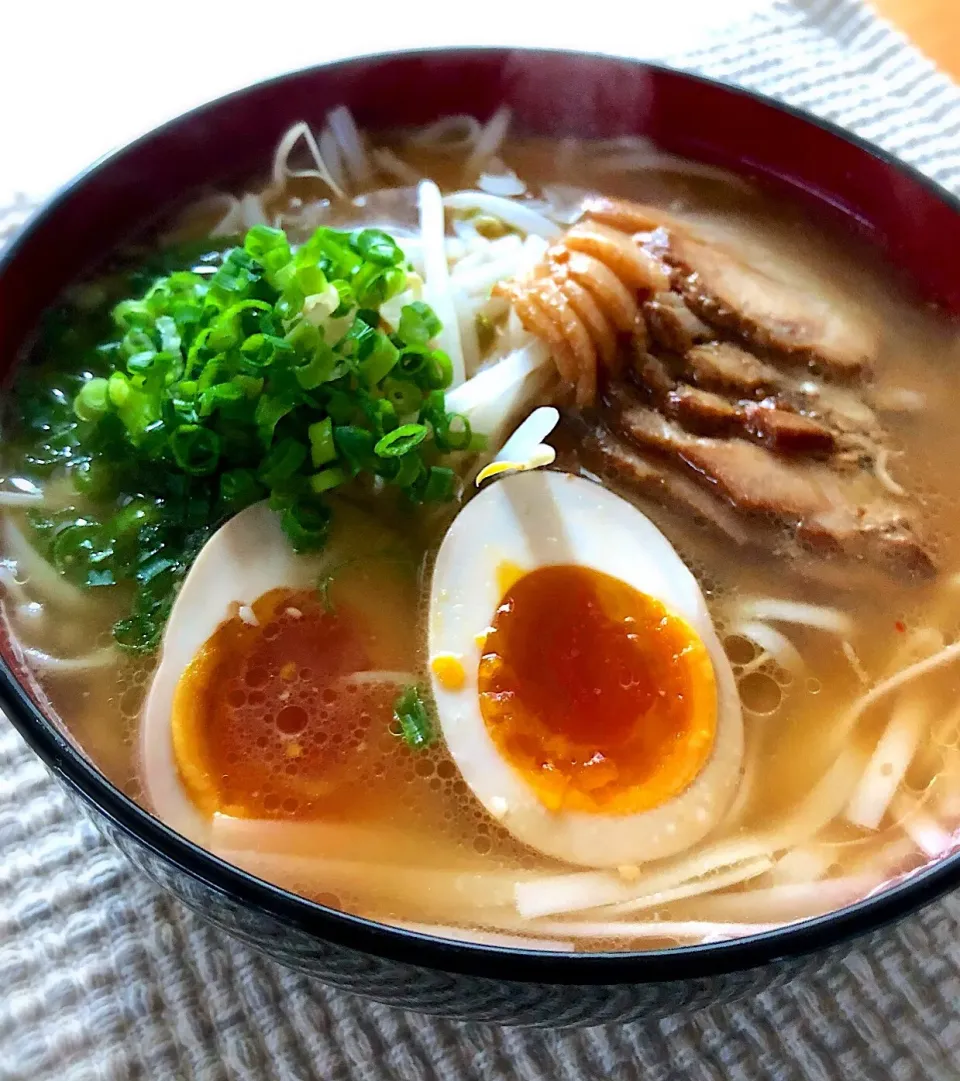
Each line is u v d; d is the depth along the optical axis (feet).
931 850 0.43
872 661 0.49
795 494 0.51
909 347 0.58
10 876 0.45
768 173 0.63
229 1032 0.42
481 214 0.64
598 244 0.56
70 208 0.53
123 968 0.43
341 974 0.35
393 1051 0.42
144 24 0.81
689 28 0.82
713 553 0.51
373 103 0.63
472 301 0.58
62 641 0.46
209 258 0.59
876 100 0.78
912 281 0.60
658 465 0.52
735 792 0.45
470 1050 0.42
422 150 0.66
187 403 0.47
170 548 0.48
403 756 0.44
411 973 0.33
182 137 0.57
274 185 0.63
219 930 0.42
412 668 0.46
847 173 0.60
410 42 0.82
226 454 0.48
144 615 0.46
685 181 0.65
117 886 0.45
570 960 0.32
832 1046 0.43
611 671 0.47
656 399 0.54
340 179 0.64
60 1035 0.41
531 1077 0.42
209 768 0.43
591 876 0.42
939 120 0.76
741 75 0.78
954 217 0.57
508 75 0.63
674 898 0.42
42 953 0.43
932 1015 0.44
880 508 0.51
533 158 0.66
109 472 0.50
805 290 0.59
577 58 0.62
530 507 0.50
